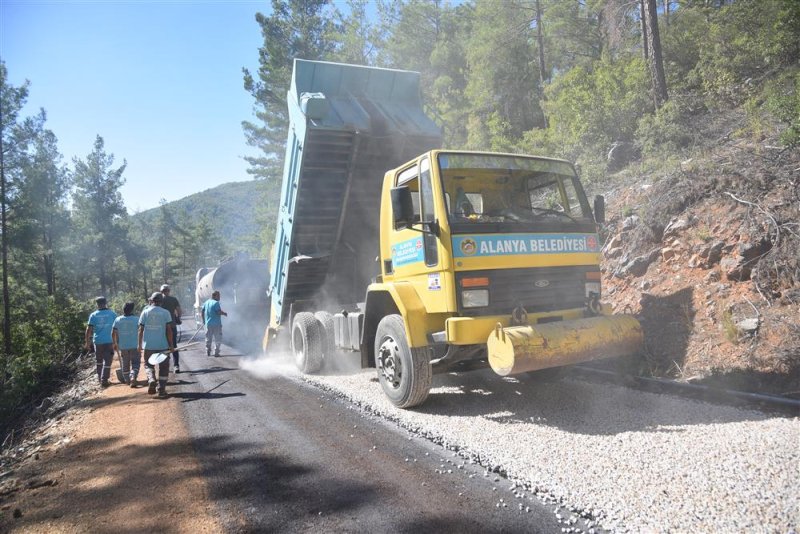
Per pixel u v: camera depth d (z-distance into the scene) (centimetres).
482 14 2264
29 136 2855
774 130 833
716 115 1077
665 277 738
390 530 302
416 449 438
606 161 1246
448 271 497
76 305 1797
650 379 577
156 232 6919
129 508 358
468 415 520
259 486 379
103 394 832
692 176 820
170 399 714
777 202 660
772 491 306
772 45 1099
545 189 587
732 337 571
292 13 3488
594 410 504
